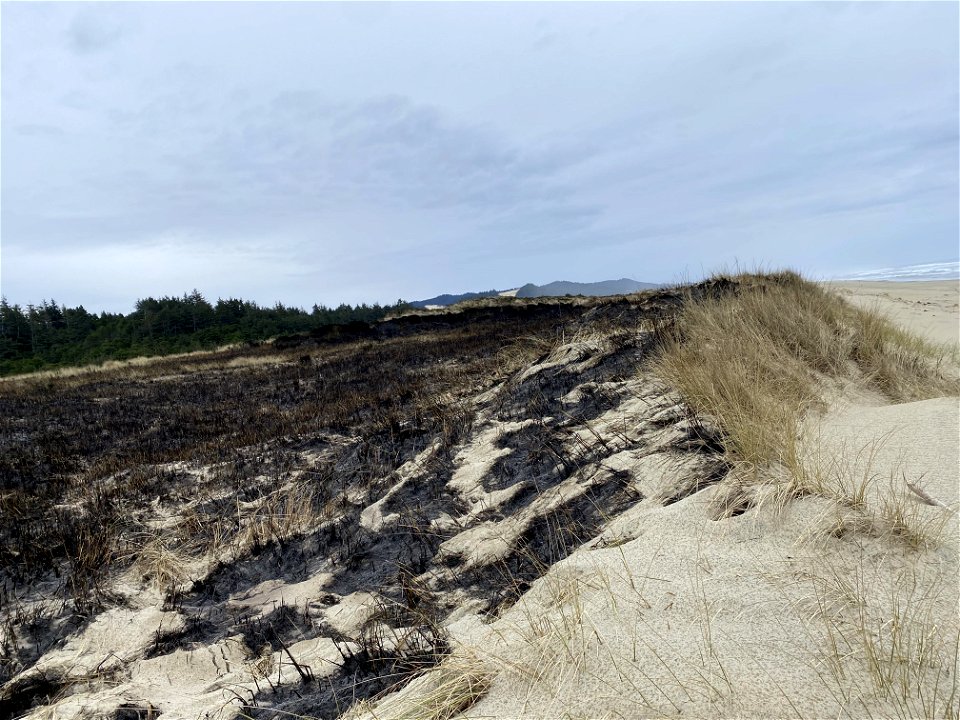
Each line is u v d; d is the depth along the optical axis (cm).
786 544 223
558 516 345
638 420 442
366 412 907
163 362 2872
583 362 646
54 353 4278
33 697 295
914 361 606
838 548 215
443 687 186
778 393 434
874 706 146
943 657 158
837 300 825
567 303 2806
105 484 685
